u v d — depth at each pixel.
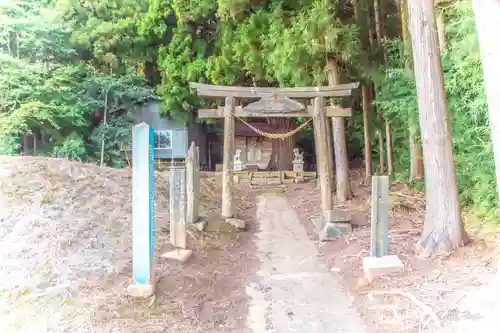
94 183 7.70
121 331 3.85
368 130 11.70
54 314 4.05
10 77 11.21
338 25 8.78
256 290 5.16
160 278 4.91
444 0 8.34
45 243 5.39
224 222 7.62
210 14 12.85
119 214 6.65
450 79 7.32
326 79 9.66
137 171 4.60
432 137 5.66
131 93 14.14
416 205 8.24
